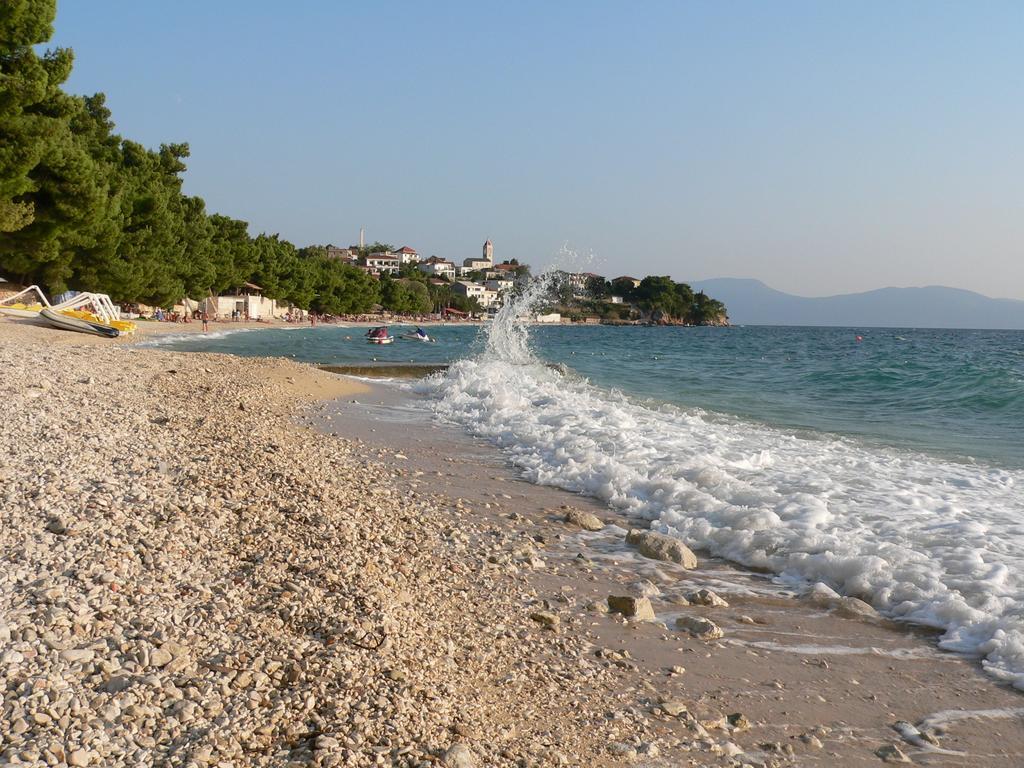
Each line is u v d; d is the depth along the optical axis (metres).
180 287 67.88
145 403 13.20
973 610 5.89
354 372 28.16
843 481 10.04
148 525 6.12
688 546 7.85
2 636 4.07
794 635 5.79
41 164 32.66
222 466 8.62
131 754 3.38
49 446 8.38
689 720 4.47
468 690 4.51
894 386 23.80
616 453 11.47
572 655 5.26
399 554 6.79
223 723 3.66
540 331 117.94
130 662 4.04
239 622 4.68
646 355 49.47
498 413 15.96
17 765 3.15
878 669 5.25
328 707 3.89
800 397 22.42
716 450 11.79
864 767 4.10
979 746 4.32
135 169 57.12
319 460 10.73
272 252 105.62
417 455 12.06
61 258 43.06
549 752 3.95
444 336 81.44
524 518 8.60
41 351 20.92
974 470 10.98
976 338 110.75
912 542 7.41
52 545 5.38
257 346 46.44
